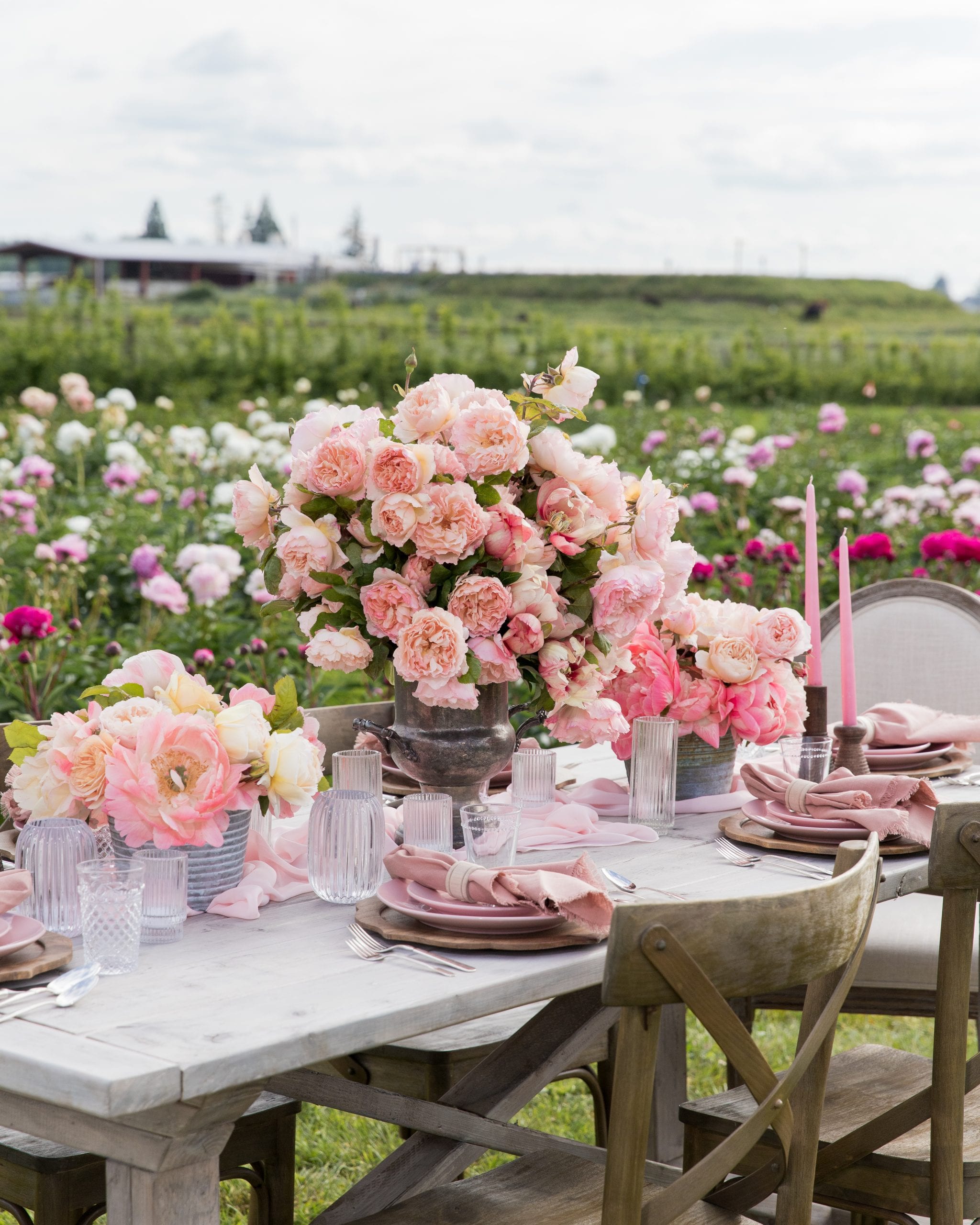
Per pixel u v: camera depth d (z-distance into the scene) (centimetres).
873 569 629
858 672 356
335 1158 312
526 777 249
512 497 214
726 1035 148
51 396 953
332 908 193
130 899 163
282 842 218
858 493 713
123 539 622
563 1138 208
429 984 160
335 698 461
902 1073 233
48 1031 143
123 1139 142
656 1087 285
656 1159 284
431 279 4506
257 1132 212
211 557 515
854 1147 200
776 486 824
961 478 898
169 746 187
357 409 218
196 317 2472
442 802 204
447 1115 194
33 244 5194
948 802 211
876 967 279
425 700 204
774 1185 180
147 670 207
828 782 234
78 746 194
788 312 4288
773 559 574
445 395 206
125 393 993
